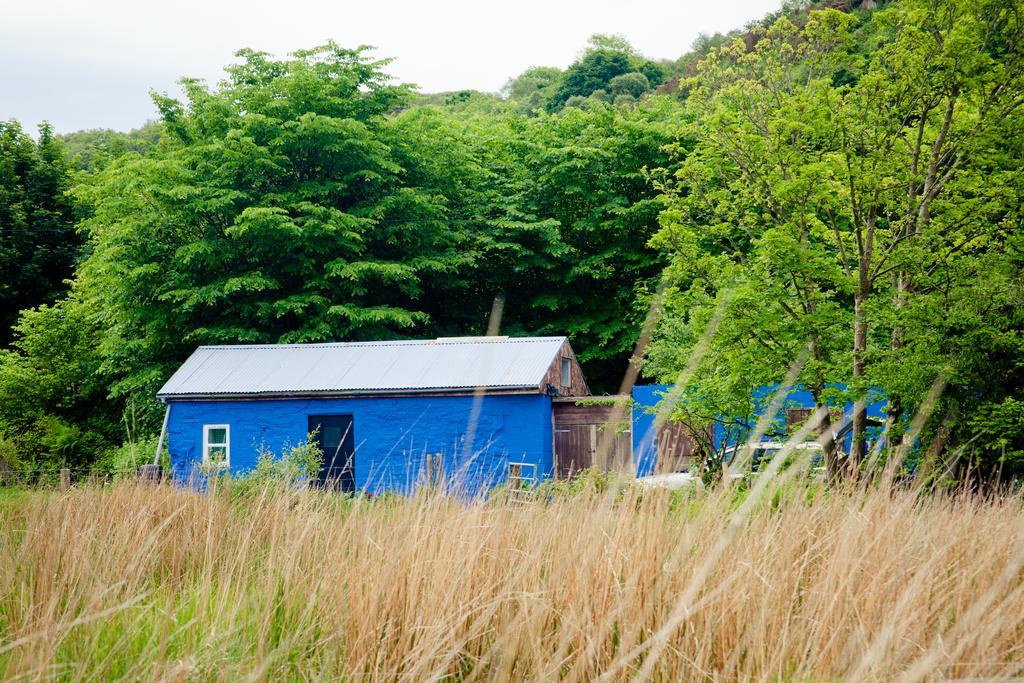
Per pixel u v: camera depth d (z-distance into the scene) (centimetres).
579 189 3075
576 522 439
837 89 1420
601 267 3012
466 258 2947
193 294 2578
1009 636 384
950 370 981
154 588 450
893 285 1445
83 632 365
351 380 1991
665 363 1750
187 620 380
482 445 1912
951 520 516
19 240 3678
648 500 418
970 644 344
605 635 354
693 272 1402
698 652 344
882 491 481
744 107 1492
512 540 428
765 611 357
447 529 425
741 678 336
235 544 507
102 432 2195
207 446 2038
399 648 363
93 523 541
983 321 1150
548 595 384
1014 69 1323
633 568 383
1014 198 1356
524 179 3294
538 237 3067
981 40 1331
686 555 386
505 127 3634
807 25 1430
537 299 3069
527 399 1906
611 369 3150
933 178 1397
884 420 1273
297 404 2005
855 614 363
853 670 323
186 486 691
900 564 402
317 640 375
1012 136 1357
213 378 2091
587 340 3034
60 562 483
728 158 1522
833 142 1431
